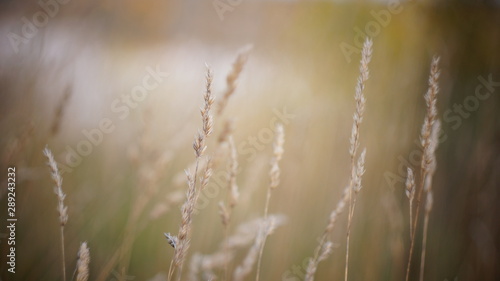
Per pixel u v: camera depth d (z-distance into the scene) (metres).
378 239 1.17
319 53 1.55
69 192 1.16
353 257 1.18
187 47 1.60
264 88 1.49
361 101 0.90
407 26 1.42
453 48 1.36
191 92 1.45
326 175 1.26
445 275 1.17
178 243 0.88
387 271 1.16
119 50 1.61
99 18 1.51
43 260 1.10
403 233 1.22
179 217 1.22
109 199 1.25
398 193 1.27
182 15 1.69
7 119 1.11
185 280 1.11
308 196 1.23
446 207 1.25
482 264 1.17
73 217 1.15
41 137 1.14
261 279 1.16
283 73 1.54
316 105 1.42
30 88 1.13
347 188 0.94
